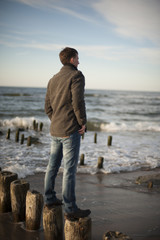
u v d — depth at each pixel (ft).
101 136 46.37
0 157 24.89
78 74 7.64
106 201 12.50
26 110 88.53
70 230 6.76
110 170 20.51
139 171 20.98
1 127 51.90
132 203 12.35
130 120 78.84
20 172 17.81
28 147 32.14
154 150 32.12
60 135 7.84
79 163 23.29
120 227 9.34
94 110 108.47
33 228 8.55
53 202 8.39
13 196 9.06
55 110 8.02
